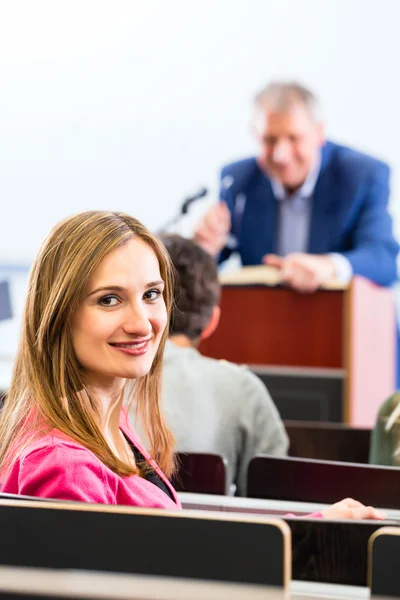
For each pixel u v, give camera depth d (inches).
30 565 35.0
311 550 39.0
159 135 224.5
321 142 200.5
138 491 51.0
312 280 161.9
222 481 66.9
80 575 34.4
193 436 84.6
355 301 162.7
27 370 51.4
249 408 86.4
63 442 48.3
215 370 87.4
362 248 192.5
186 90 222.5
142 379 60.1
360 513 46.0
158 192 224.7
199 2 221.1
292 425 94.0
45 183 232.1
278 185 201.5
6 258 234.5
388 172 198.1
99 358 50.6
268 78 217.8
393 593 32.1
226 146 220.5
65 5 229.1
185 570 33.6
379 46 210.4
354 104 212.2
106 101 227.8
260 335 165.9
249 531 33.1
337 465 59.5
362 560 38.6
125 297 50.5
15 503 35.5
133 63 225.8
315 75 214.5
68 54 229.5
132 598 32.9
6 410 53.1
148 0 224.2
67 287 50.0
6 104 233.1
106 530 34.5
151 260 51.4
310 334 163.2
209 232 198.7
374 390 178.4
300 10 215.2
